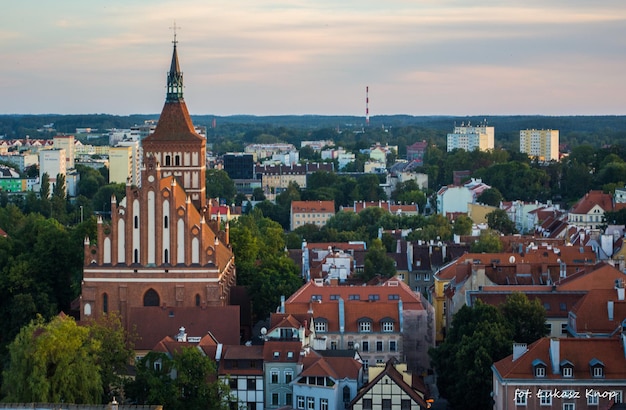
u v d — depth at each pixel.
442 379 182.00
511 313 190.25
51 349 162.75
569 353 162.00
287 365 178.00
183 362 167.75
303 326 190.12
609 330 190.75
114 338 177.25
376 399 167.38
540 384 159.88
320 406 172.62
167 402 164.50
